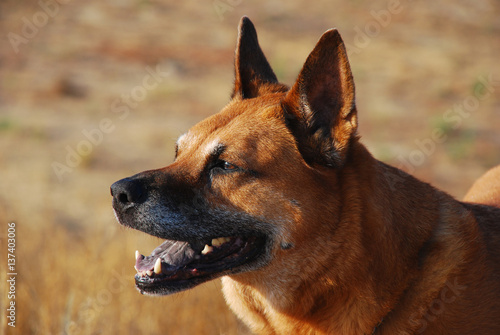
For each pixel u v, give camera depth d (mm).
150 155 22609
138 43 37875
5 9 40406
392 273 5930
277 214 6031
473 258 6062
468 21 46344
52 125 25203
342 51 5953
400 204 6102
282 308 6223
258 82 7254
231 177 6086
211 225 6125
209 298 10211
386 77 34844
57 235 12609
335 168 6074
